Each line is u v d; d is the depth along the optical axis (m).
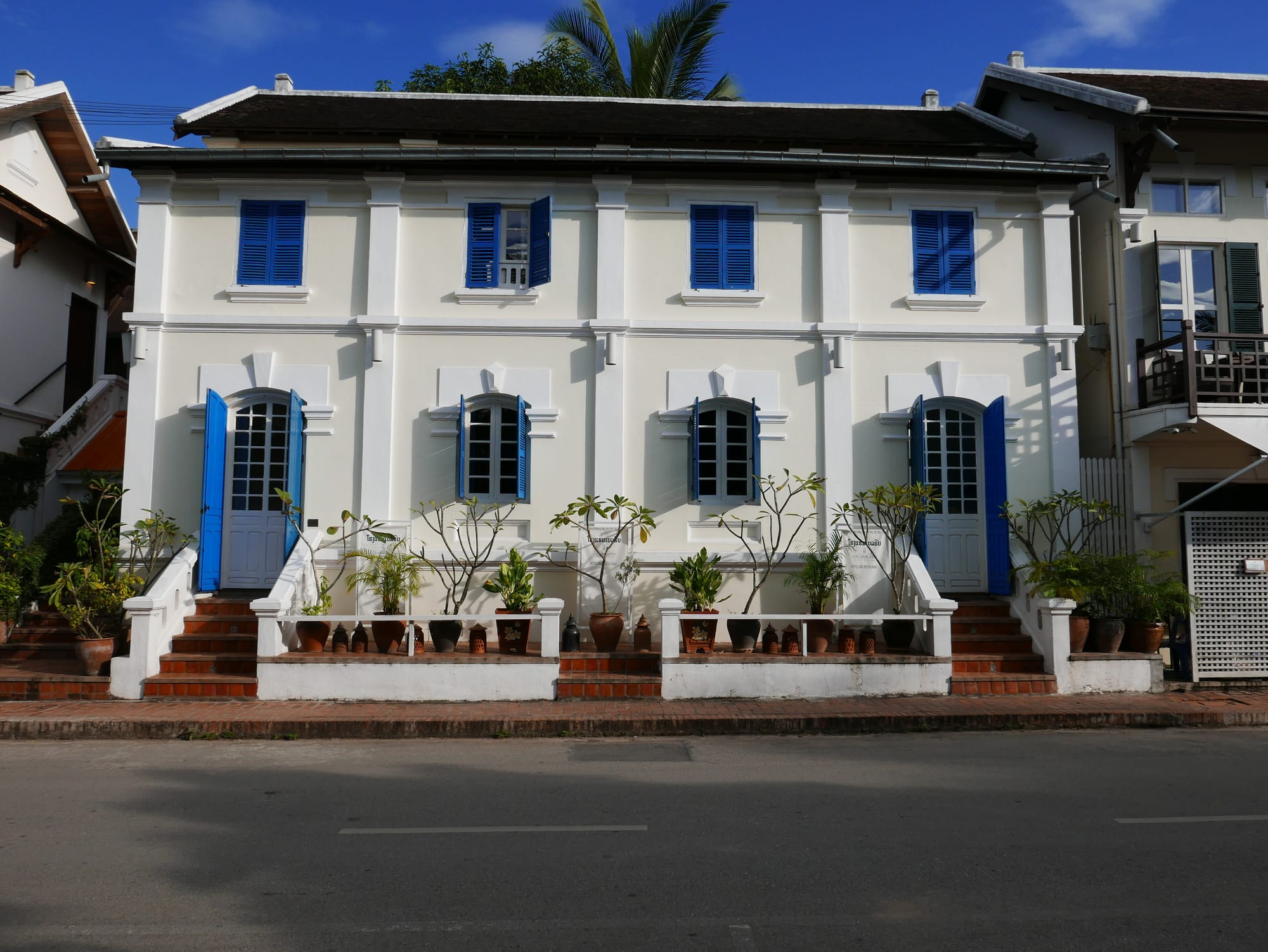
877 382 13.41
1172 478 13.50
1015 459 13.34
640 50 23.22
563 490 13.05
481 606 12.81
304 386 13.06
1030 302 13.69
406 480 12.99
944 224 13.75
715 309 13.45
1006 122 15.70
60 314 18.42
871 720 10.06
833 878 5.36
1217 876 5.41
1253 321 13.98
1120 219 13.46
